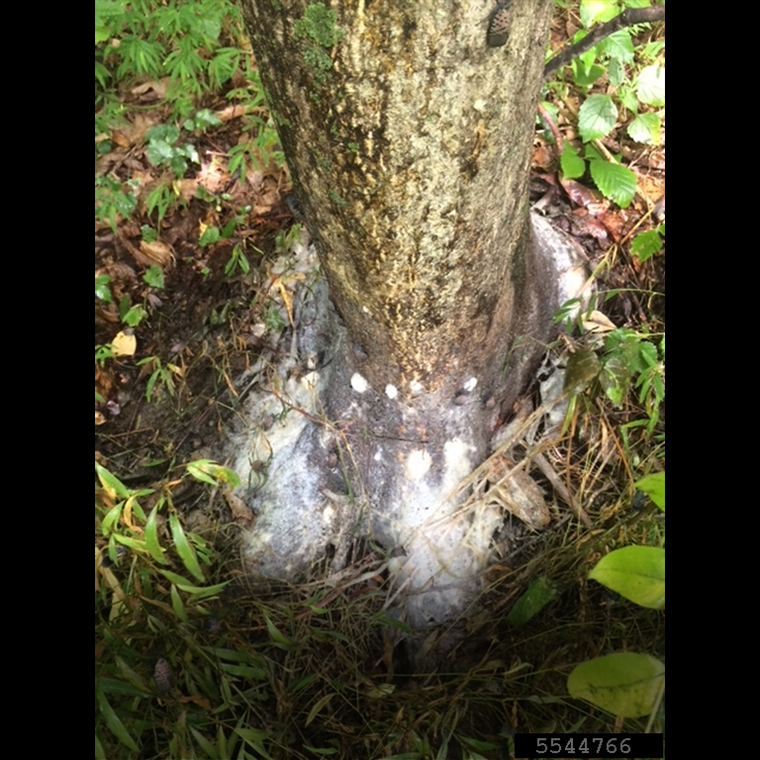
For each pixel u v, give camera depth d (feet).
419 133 3.32
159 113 8.07
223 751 4.37
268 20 3.11
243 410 6.06
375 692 4.87
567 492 5.47
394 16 2.87
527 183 4.38
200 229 7.28
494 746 4.39
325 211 3.92
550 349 5.89
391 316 4.39
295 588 5.44
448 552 5.44
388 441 5.44
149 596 5.03
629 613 4.74
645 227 6.39
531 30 3.25
